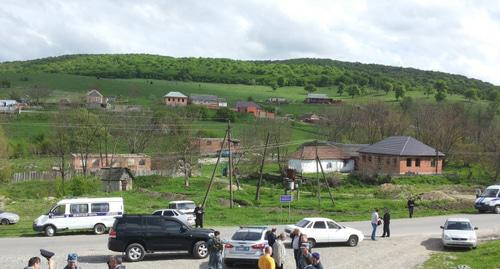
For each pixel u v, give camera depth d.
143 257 26.41
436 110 116.81
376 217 35.00
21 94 171.88
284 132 104.00
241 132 110.31
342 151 105.06
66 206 36.81
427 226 42.66
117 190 76.75
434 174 92.44
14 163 95.12
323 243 32.72
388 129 121.88
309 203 60.16
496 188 52.19
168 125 101.38
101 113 104.94
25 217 50.84
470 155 102.94
